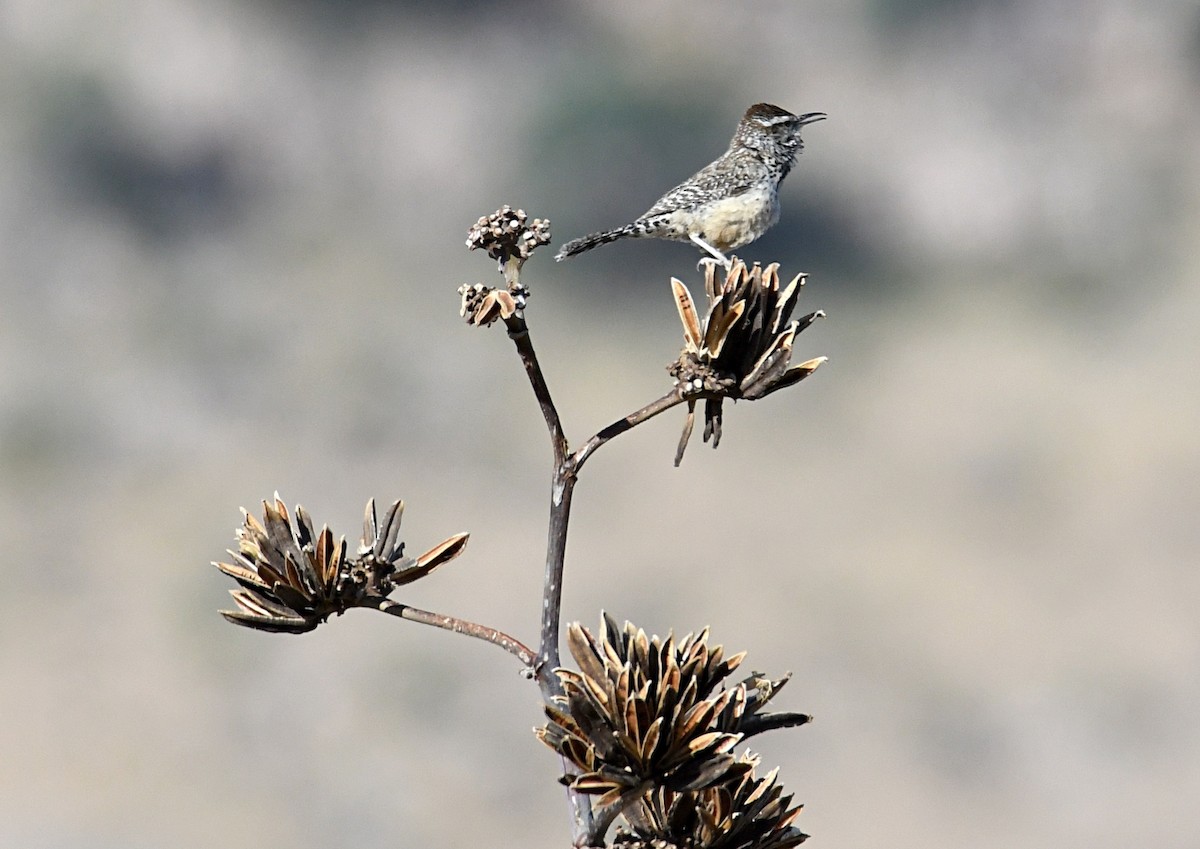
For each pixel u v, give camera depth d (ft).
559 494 8.51
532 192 125.90
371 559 8.76
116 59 128.47
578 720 7.79
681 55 135.54
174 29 131.03
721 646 8.16
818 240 130.31
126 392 104.37
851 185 132.26
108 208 123.75
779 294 8.90
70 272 117.91
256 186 129.39
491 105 132.46
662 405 8.82
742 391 8.87
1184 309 121.70
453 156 130.31
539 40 136.87
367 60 135.03
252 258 122.83
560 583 8.47
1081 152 133.49
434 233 127.24
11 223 120.06
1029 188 131.75
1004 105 135.74
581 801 8.23
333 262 122.01
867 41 138.00
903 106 135.54
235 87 130.52
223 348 110.52
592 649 7.98
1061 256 130.00
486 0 136.15
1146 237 129.49
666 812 8.40
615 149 127.24
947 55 137.49
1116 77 136.77
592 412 105.81
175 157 127.24
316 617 8.85
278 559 8.89
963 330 120.47
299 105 131.64
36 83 124.36
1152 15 136.36
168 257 122.11
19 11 128.47
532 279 121.29
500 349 111.86
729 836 8.36
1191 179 132.77
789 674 8.50
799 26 138.72
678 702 7.79
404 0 136.46
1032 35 137.49
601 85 128.67
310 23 134.21
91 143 124.47
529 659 8.40
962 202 131.23
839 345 118.01
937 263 129.70
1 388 101.65
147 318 113.70
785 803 8.51
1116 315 123.24
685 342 8.96
